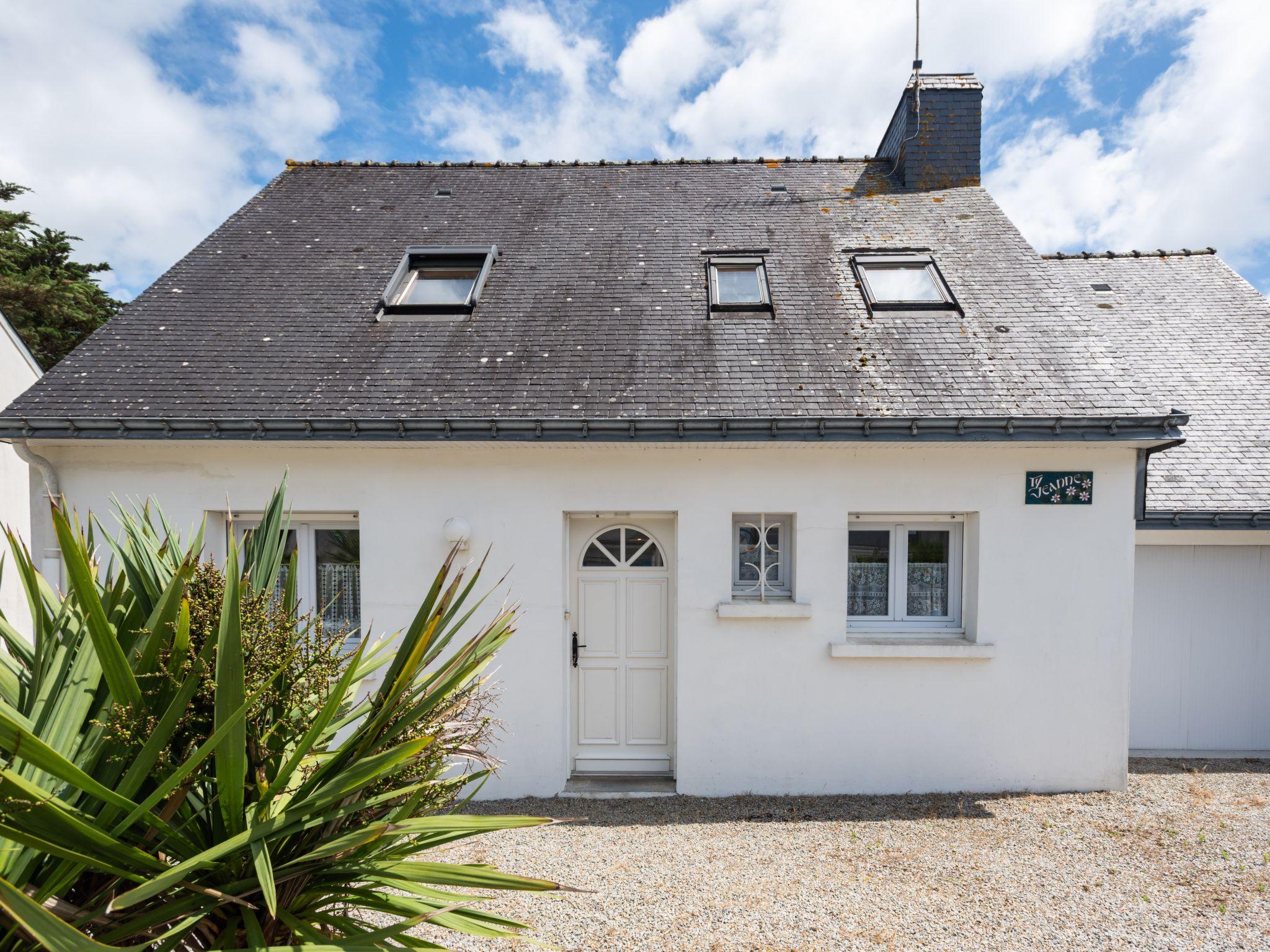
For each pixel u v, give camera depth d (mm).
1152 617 6676
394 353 6035
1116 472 5492
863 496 5555
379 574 5629
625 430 5188
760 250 7312
